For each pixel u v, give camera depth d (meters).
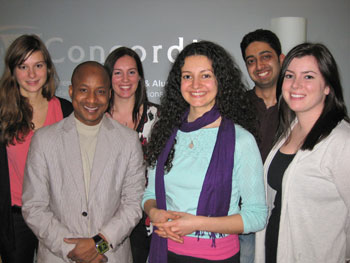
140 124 2.61
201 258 1.54
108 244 1.66
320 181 1.54
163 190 1.65
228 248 1.56
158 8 3.83
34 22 3.83
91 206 1.71
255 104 2.39
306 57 1.62
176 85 1.77
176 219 1.50
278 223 1.73
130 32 3.85
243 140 1.54
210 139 1.61
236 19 3.83
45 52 2.27
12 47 2.18
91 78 1.74
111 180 1.75
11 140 2.11
